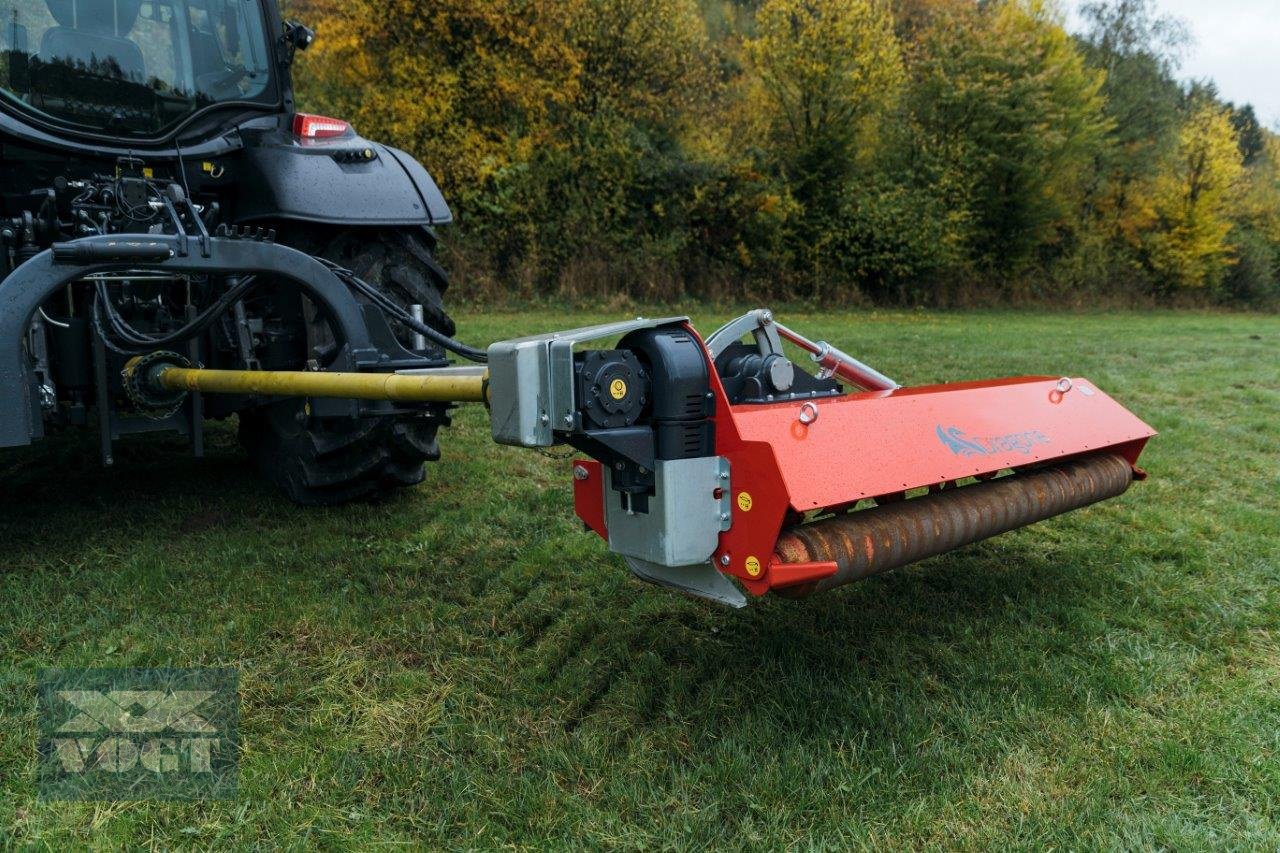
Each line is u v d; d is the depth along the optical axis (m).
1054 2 23.23
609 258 17.33
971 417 2.47
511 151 16.73
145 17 3.38
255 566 3.07
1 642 2.48
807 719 2.12
